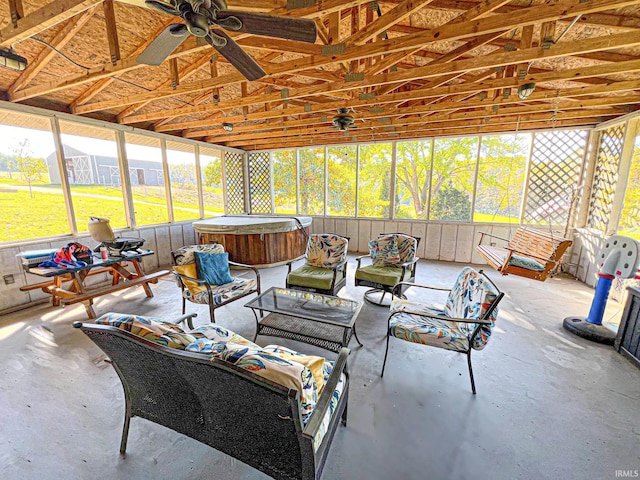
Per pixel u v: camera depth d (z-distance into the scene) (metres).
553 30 2.09
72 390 2.00
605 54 2.74
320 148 6.84
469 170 5.61
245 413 1.12
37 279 3.63
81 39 2.79
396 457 1.52
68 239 3.96
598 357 2.41
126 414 1.51
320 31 2.35
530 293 3.91
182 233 5.72
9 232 3.50
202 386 1.14
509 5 2.27
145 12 2.61
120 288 3.33
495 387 2.05
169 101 4.45
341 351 1.58
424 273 4.93
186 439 1.63
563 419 1.76
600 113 3.93
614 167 4.05
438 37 2.00
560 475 1.41
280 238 5.36
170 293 3.95
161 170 5.39
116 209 4.71
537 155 5.05
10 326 2.95
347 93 3.68
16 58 2.27
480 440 1.62
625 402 1.90
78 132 4.14
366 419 1.77
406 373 2.21
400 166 6.21
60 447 1.56
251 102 3.38
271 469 1.21
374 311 3.34
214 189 6.73
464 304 2.20
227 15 1.40
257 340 2.69
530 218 5.23
